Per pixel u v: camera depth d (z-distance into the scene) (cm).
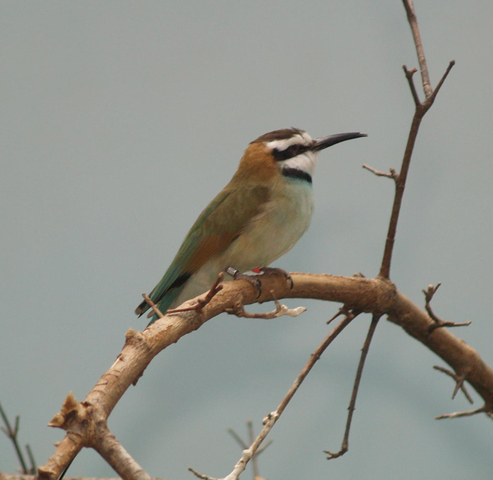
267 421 600
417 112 707
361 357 746
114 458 361
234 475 549
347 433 712
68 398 365
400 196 752
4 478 595
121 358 451
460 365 823
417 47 748
